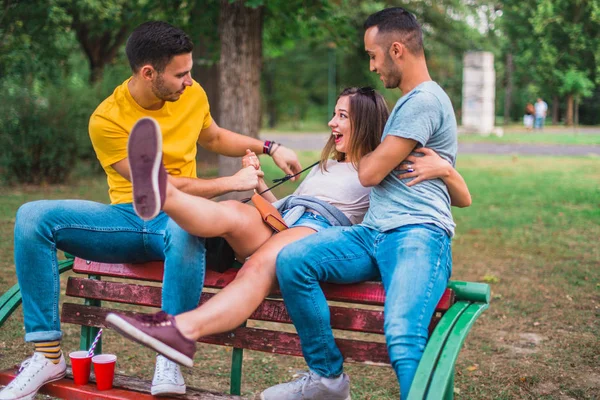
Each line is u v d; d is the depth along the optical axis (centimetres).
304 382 279
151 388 282
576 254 747
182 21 1054
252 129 959
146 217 246
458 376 427
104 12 1309
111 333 521
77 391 289
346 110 323
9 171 1238
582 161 1709
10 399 279
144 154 243
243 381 430
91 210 303
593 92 3316
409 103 279
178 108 321
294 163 355
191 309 283
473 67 2820
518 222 926
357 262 281
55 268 297
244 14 934
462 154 1953
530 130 3269
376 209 291
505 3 1750
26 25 1323
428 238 271
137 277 324
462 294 274
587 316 541
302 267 268
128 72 1383
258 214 297
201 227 266
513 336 501
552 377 422
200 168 1488
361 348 282
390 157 278
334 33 1065
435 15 2059
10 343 475
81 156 1327
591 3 1430
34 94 1256
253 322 564
